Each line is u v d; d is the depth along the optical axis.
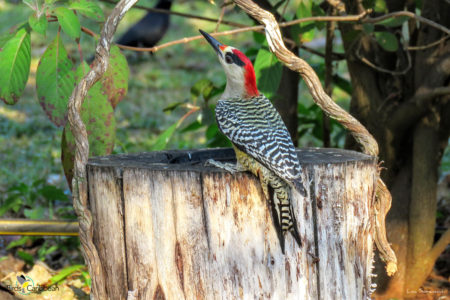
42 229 10.85
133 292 7.58
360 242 7.77
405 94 11.18
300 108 13.44
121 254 7.62
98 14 8.16
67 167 8.95
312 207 7.36
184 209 7.18
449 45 10.51
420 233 10.83
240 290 7.24
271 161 6.96
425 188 10.73
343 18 9.66
